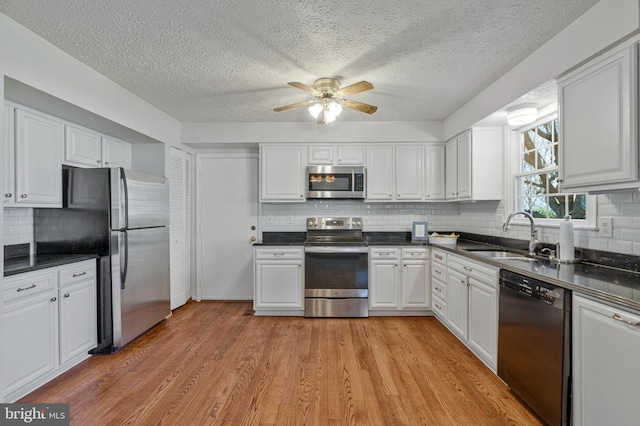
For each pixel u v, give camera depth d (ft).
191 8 5.68
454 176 11.91
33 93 6.76
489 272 7.60
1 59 5.83
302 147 12.87
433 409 6.33
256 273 11.86
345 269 11.73
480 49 7.13
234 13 5.84
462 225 13.47
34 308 6.79
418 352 8.84
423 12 5.82
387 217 13.89
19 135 7.36
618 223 6.41
